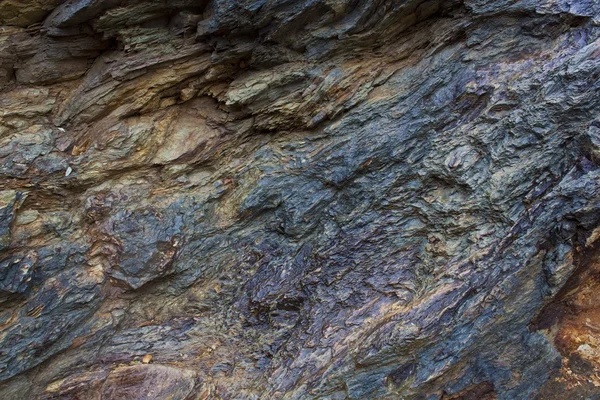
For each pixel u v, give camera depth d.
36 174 5.02
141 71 5.27
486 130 4.80
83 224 5.24
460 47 5.15
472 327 4.32
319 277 5.22
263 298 5.40
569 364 4.45
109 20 5.03
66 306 4.93
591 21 4.64
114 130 5.33
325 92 5.35
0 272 4.63
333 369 4.48
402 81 5.34
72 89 5.46
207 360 5.12
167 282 5.50
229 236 5.71
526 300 4.36
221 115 5.76
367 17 5.11
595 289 4.66
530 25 4.91
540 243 4.34
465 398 4.47
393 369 4.40
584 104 4.37
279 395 4.53
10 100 5.19
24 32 5.13
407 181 5.14
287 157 5.66
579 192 4.23
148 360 5.07
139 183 5.49
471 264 4.49
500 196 4.55
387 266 5.01
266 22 5.11
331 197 5.47
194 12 5.23
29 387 4.70
